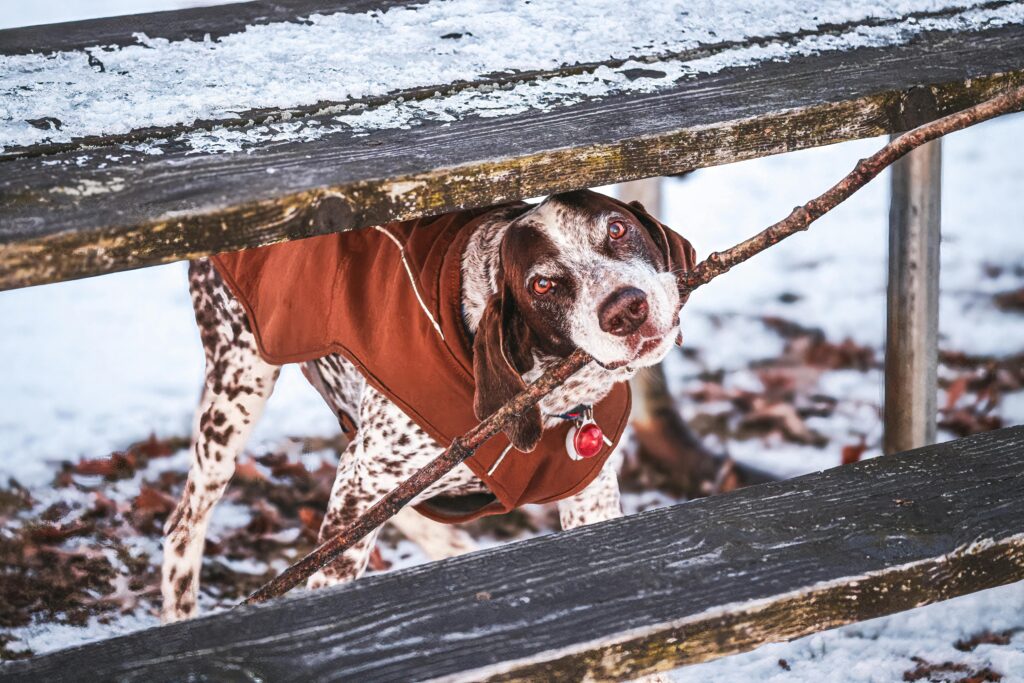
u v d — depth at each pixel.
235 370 4.24
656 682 3.40
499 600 2.48
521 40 3.36
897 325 4.25
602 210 3.20
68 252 2.42
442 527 4.69
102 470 5.43
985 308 6.68
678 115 2.88
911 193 4.12
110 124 2.89
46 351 6.86
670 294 3.07
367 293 3.52
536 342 3.32
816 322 6.68
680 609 2.44
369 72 3.16
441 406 3.38
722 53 3.29
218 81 3.13
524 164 2.70
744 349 6.45
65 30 3.59
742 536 2.65
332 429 5.86
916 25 3.47
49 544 4.87
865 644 3.74
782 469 5.31
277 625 2.44
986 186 8.38
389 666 2.32
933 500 2.75
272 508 5.18
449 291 3.35
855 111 2.95
